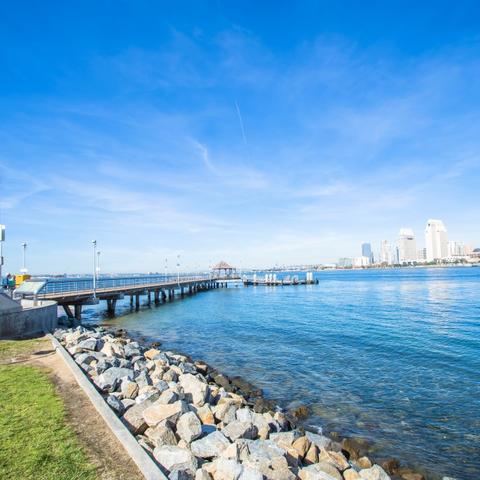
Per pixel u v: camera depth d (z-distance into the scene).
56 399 7.94
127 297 64.94
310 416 11.34
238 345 21.59
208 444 6.82
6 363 11.25
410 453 9.16
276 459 6.28
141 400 8.50
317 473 6.16
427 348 19.92
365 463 8.30
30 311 17.25
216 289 80.88
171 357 16.31
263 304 46.25
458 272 152.62
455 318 30.73
